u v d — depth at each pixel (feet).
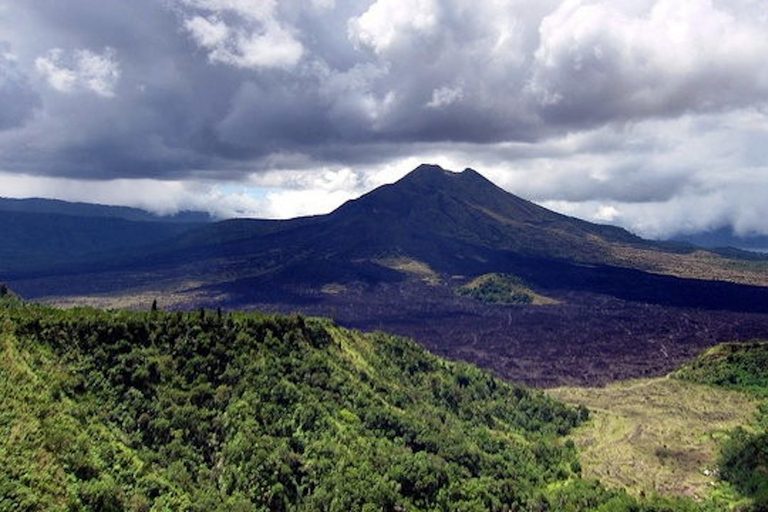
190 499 388.37
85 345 474.90
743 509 499.10
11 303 627.05
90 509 346.74
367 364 647.97
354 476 437.17
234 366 513.04
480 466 522.06
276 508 406.82
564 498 501.15
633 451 642.63
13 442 354.95
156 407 448.24
